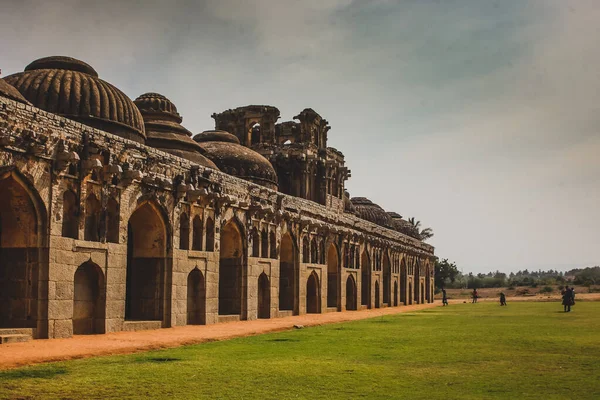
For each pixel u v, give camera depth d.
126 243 25.91
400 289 72.50
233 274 35.56
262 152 53.09
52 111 28.20
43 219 21.80
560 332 25.22
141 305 28.84
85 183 23.58
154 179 27.56
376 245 62.50
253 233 36.69
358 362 15.88
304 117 54.75
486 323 31.81
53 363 15.35
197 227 31.36
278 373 13.91
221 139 46.28
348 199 63.66
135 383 12.52
